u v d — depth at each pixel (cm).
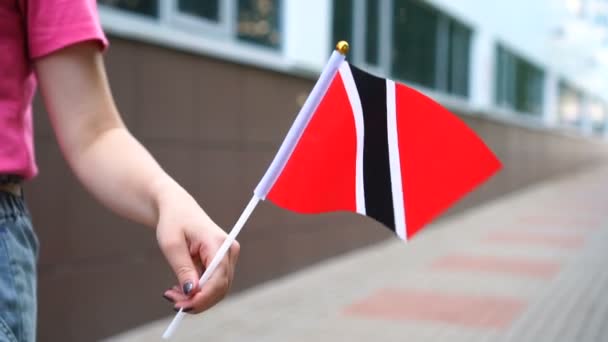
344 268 755
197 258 115
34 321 119
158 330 501
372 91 129
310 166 126
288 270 693
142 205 119
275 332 511
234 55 595
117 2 480
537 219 1257
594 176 2480
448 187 129
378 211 130
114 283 477
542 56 2023
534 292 657
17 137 117
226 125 586
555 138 2272
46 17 120
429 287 670
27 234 121
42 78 123
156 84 504
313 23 717
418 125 129
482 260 823
